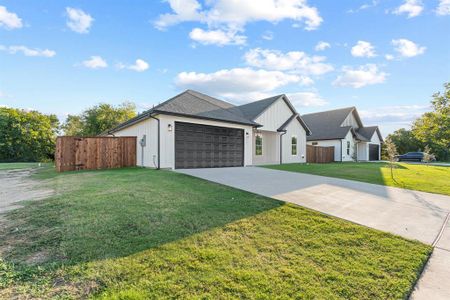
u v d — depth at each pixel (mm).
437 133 19141
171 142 12273
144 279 2682
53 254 3176
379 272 3018
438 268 3176
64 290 2482
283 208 5305
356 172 12672
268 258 3264
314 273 2949
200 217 4586
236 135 15305
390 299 2539
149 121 12992
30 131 31406
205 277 2768
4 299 2346
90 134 33344
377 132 34219
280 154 20297
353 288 2689
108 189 6758
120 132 17609
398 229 4449
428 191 7961
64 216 4512
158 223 4227
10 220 4367
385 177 11016
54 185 7770
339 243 3787
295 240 3840
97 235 3715
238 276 2816
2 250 3283
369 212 5422
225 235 3895
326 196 6750
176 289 2541
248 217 4699
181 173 10375
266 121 19359
